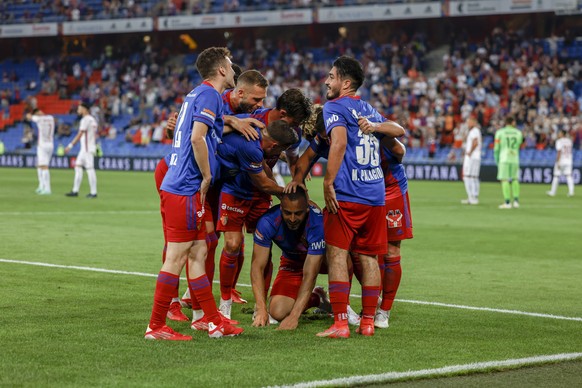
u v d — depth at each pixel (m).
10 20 63.41
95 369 6.68
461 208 26.69
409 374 6.62
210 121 7.87
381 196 8.47
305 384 6.26
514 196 27.56
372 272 8.46
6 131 61.03
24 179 40.09
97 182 38.91
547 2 48.84
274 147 8.77
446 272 13.05
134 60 63.75
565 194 35.50
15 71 65.94
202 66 8.13
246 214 9.27
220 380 6.38
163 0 61.34
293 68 57.00
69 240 16.27
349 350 7.57
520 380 6.57
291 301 9.05
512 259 14.68
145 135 55.91
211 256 9.14
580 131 45.12
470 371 6.78
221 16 57.44
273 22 56.22
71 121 59.97
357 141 8.40
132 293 10.50
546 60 50.22
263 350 7.52
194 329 8.55
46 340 7.71
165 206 7.99
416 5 52.25
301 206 8.44
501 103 49.56
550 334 8.45
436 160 47.59
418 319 9.23
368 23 58.00
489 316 9.45
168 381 6.34
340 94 8.57
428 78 53.69
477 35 55.22
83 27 60.94
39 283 11.13
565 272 13.17
